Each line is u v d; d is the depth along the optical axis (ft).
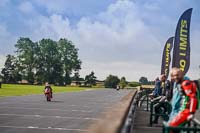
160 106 51.49
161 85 65.87
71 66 575.79
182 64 68.39
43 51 564.30
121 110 22.53
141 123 52.65
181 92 26.91
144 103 106.11
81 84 596.29
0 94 162.61
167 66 94.99
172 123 25.94
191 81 26.35
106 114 19.43
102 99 147.74
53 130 48.93
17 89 251.39
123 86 498.28
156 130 45.55
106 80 584.81
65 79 576.20
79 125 55.06
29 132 46.62
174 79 27.37
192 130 22.97
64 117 67.21
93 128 14.12
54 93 207.72
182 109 26.84
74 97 160.97
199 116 61.77
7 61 555.69
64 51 574.15
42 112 76.48
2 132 46.32
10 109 81.87
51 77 564.30
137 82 561.84
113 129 13.94
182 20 68.33
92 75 611.88
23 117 65.36
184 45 68.39
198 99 26.43
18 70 557.33
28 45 557.33
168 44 94.79
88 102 121.49
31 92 202.28
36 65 561.02
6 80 554.87
